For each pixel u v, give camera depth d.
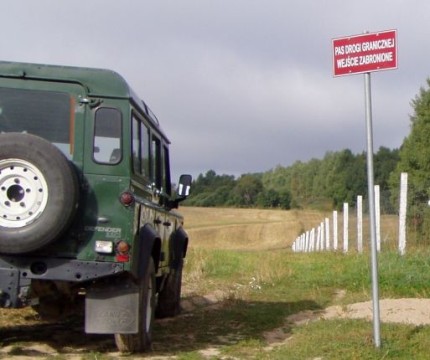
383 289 13.25
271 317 10.95
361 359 7.53
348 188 75.56
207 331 9.77
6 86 7.59
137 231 7.57
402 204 17.36
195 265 17.47
